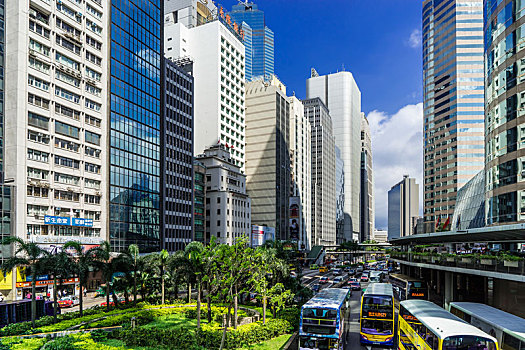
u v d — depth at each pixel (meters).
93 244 70.06
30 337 30.64
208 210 117.38
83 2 72.62
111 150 77.88
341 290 35.84
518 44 46.31
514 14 47.34
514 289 34.91
